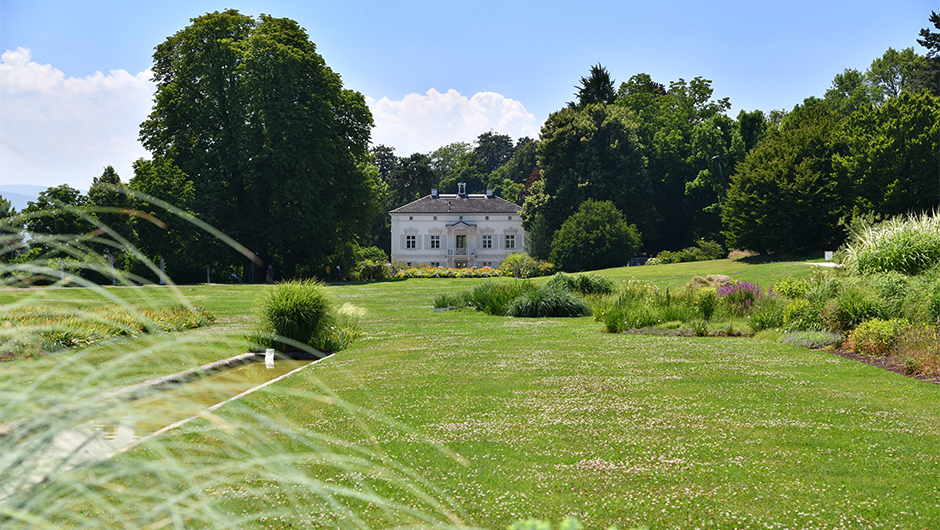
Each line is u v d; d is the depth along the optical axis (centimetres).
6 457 218
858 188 3441
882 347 913
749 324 1306
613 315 1322
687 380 740
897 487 386
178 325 1059
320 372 795
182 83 3778
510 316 1688
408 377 762
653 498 374
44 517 233
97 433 239
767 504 364
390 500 361
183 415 472
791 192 3691
